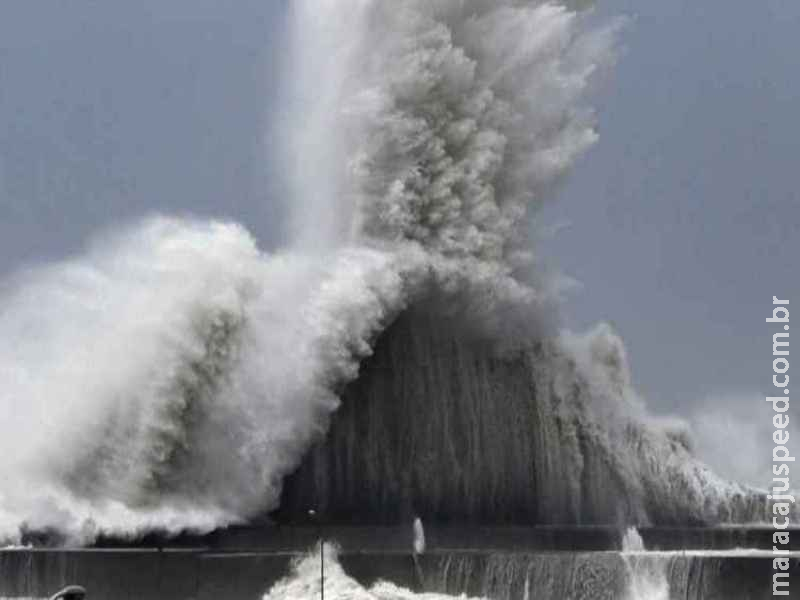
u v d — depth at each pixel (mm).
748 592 50062
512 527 58750
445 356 65875
